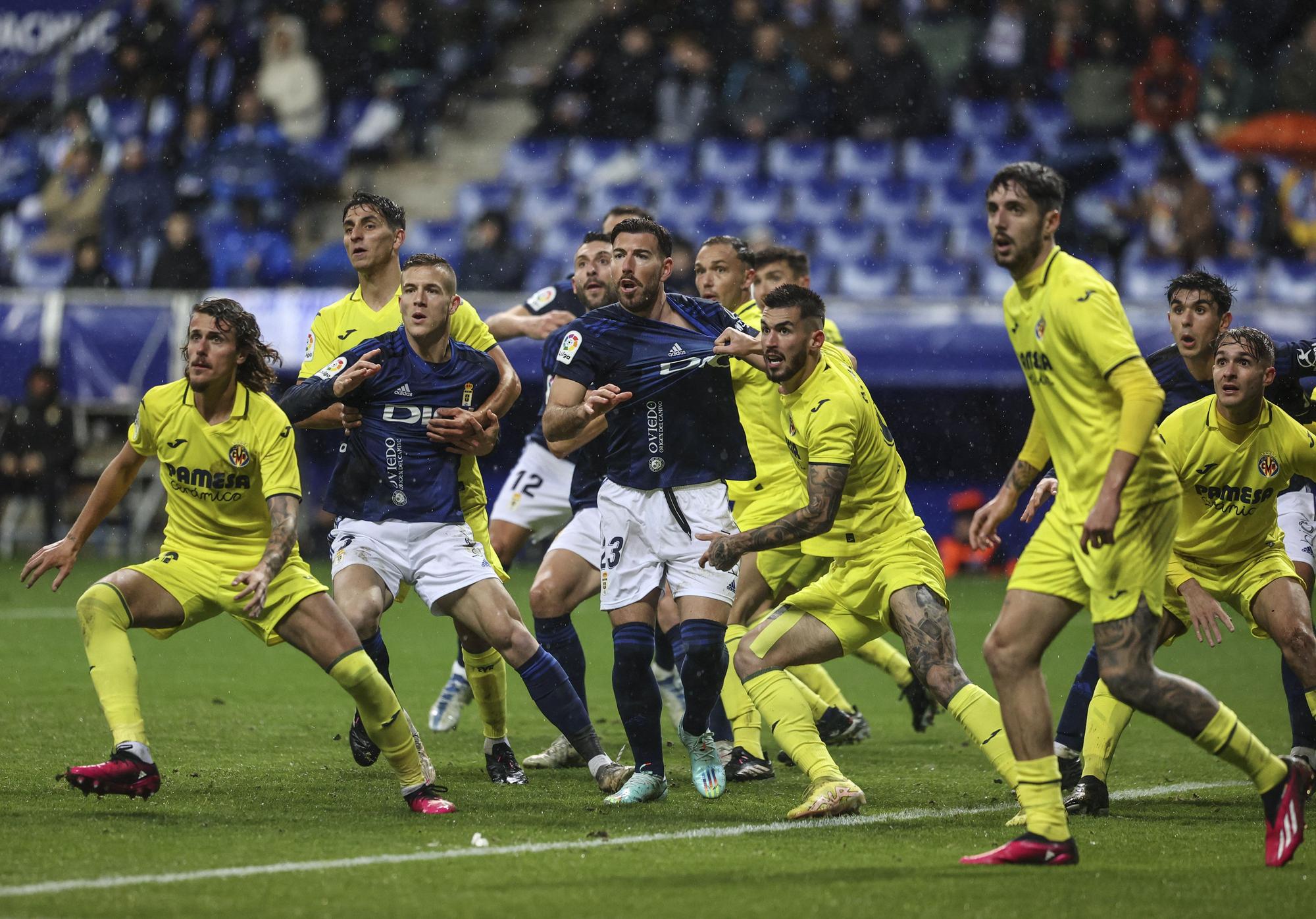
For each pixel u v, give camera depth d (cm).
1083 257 5778
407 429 1816
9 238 6575
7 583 4700
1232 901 1304
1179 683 1432
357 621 1770
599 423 1942
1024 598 1457
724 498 1819
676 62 6519
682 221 6225
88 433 5578
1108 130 6203
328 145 6719
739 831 1609
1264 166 6000
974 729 1650
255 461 1689
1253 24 6384
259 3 6925
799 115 6362
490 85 7031
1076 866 1446
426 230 6297
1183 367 2028
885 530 1717
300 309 4934
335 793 1820
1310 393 2102
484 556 1905
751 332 1888
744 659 1756
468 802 1792
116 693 1634
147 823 1608
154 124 6762
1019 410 5241
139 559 5372
